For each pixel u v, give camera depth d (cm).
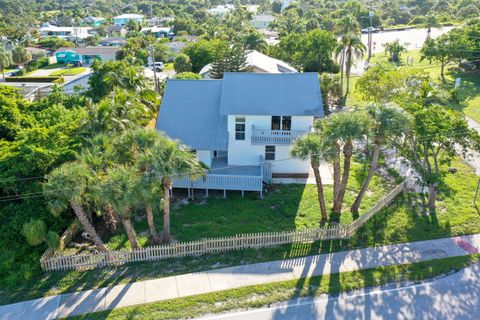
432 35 9881
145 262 2272
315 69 6247
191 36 11456
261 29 13462
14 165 2484
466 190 2978
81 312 1898
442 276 2108
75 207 2144
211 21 13575
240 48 5412
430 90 3152
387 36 10419
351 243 2402
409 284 2055
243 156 3225
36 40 12375
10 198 2598
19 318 1869
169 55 9119
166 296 1995
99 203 2161
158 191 2192
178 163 2209
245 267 2200
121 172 2084
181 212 2786
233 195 3011
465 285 2042
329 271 2155
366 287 2036
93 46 10838
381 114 2381
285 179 3225
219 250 2348
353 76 6488
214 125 3209
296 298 1970
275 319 1847
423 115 2566
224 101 3136
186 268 2208
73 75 8250
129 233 2225
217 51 6675
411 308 1903
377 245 2377
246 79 3316
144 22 16088
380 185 3103
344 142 2464
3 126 3091
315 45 6144
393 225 2564
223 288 2042
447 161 2641
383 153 3662
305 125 3139
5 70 8888
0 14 17762
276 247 2373
